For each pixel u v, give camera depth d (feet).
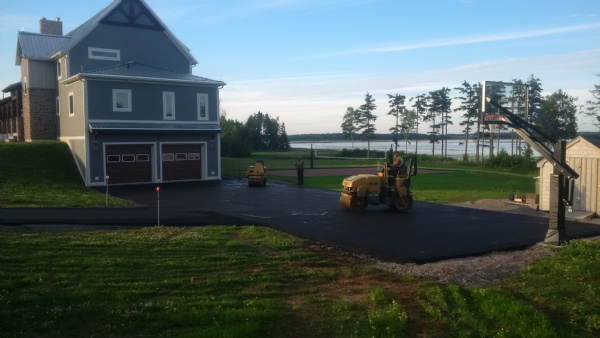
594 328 23.09
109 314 23.52
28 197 65.62
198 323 22.72
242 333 20.85
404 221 56.75
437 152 360.28
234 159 223.10
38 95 125.70
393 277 32.40
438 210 66.13
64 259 33.55
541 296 27.81
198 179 114.73
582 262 34.19
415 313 25.11
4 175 86.58
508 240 46.06
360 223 55.06
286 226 52.31
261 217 58.54
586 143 61.72
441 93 310.04
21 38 129.18
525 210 66.49
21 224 47.37
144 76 107.34
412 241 45.21
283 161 209.26
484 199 78.23
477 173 151.33
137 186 101.30
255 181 100.58
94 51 113.60
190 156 113.50
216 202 74.23
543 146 44.37
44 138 126.62
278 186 102.22
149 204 71.61
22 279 28.55
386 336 21.40
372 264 36.55
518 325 22.99
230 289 28.63
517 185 111.04
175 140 110.63
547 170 65.62
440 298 27.09
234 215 59.62
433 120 319.06
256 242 42.65
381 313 24.13
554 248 42.50
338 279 31.91
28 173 93.20
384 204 64.28
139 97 107.45
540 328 22.40
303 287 29.73
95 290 27.22
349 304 25.90
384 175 63.77
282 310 24.85
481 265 36.60
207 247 39.34
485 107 47.34
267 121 398.42
